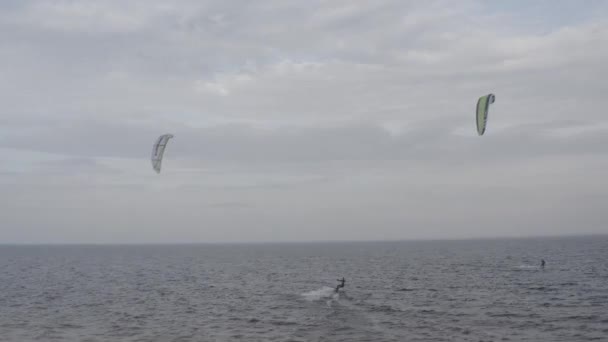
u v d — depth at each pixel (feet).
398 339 107.76
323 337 110.73
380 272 295.48
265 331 117.60
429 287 203.00
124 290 207.00
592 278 226.99
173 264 423.64
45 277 281.95
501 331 114.42
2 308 157.07
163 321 131.44
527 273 258.98
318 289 203.82
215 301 168.45
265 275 286.66
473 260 398.42
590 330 113.91
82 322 131.34
